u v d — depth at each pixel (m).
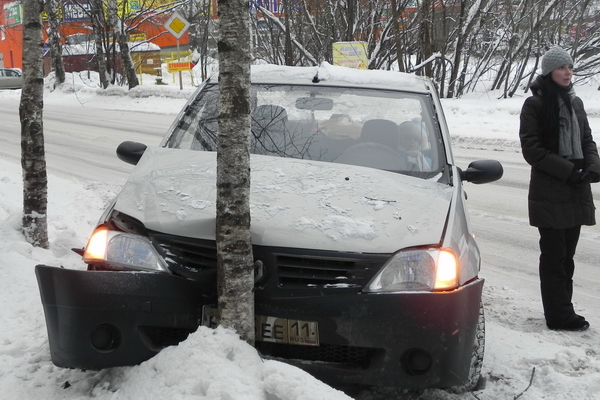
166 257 3.18
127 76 28.39
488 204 9.02
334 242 3.08
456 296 3.00
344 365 3.04
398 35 18.95
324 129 4.35
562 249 4.48
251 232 3.12
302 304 3.02
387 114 4.45
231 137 2.98
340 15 21.58
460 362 3.03
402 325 2.96
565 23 24.94
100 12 30.38
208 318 3.08
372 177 3.68
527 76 23.94
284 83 4.78
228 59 3.01
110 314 3.06
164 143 4.36
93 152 13.15
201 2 28.52
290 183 3.53
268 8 23.12
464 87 24.11
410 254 3.07
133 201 3.43
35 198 5.73
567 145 4.32
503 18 24.00
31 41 5.59
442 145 4.24
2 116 20.50
